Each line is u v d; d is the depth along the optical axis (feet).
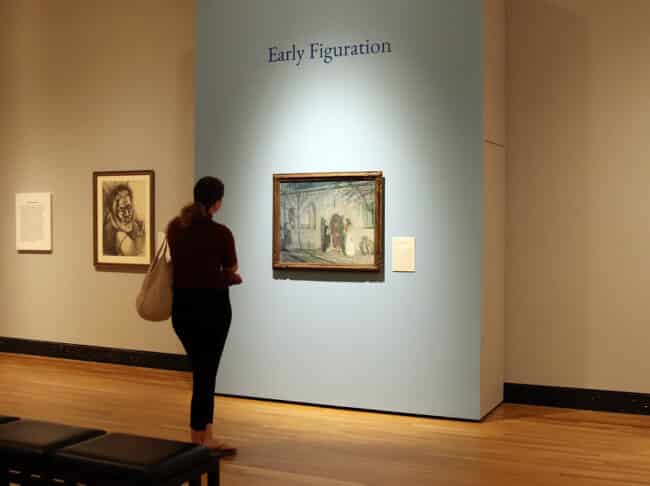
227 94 18.86
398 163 17.17
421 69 16.96
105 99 23.31
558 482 12.60
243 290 18.72
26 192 24.61
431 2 16.83
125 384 20.33
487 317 17.07
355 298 17.61
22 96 24.58
